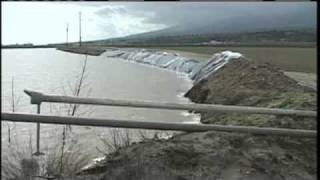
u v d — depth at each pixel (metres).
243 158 6.76
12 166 6.46
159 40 172.88
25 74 32.22
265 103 18.05
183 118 18.69
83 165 7.75
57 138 10.97
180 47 109.00
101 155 9.27
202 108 6.10
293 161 6.86
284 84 22.45
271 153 6.96
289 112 6.35
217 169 6.44
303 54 63.94
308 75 30.25
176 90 33.62
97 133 11.51
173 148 6.85
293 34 160.12
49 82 22.77
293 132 6.45
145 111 19.59
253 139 7.32
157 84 37.78
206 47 105.50
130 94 29.52
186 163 6.53
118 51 100.38
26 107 14.34
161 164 6.42
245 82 24.56
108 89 30.62
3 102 15.57
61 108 12.30
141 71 55.56
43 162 6.71
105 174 6.30
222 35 183.88
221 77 29.38
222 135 7.45
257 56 57.69
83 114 11.98
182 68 56.81
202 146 7.04
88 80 31.56
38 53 66.69
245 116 12.48
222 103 23.55
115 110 18.94
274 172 6.52
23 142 10.18
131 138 9.44
